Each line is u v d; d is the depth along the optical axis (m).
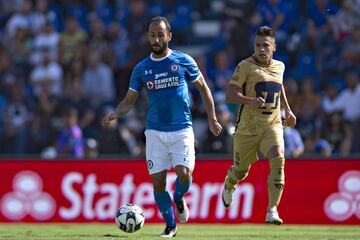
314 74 65.19
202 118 62.38
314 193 46.25
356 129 58.12
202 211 46.97
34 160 48.97
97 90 67.38
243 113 32.25
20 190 48.91
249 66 31.84
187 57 30.78
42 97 66.81
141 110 63.38
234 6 70.62
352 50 64.94
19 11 74.94
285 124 33.44
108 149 58.09
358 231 38.78
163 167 30.69
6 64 72.12
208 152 54.69
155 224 46.00
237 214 46.59
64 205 48.38
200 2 76.62
